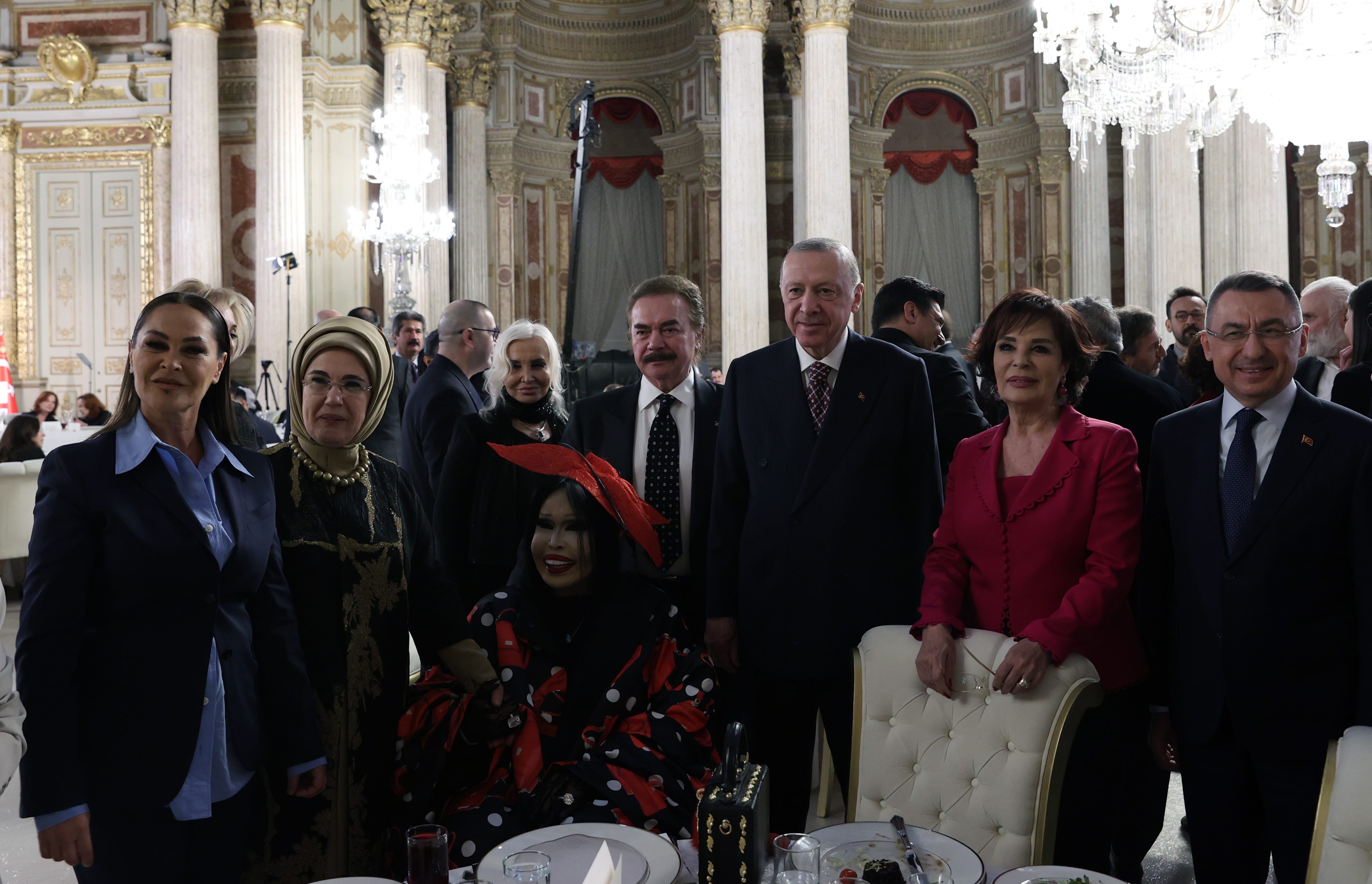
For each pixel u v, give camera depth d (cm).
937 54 1644
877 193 1641
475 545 334
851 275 291
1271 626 239
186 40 1280
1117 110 695
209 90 1288
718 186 1638
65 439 948
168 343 216
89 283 1366
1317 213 1297
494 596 278
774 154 1648
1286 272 995
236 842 227
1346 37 564
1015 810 226
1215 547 247
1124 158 1305
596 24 1712
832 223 1322
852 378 290
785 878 160
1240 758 248
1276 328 238
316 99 1352
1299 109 605
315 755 232
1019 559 261
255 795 235
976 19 1625
